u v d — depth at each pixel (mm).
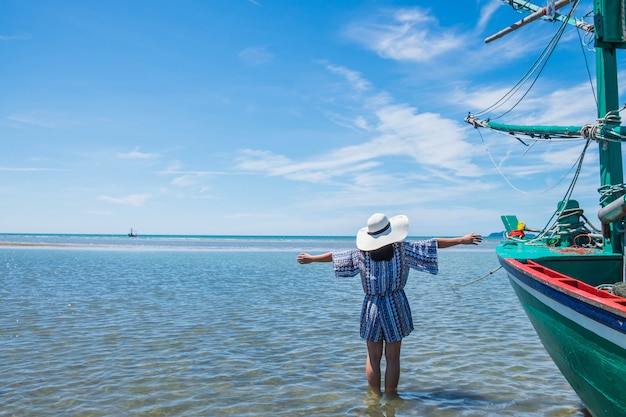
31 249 45781
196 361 6734
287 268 24375
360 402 5211
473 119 10766
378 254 5223
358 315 10492
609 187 5941
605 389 3654
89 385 5672
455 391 5582
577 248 6719
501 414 4879
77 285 15414
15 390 5465
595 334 3490
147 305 11484
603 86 6602
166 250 50406
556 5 9375
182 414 4832
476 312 10992
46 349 7285
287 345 7730
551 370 6418
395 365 5438
